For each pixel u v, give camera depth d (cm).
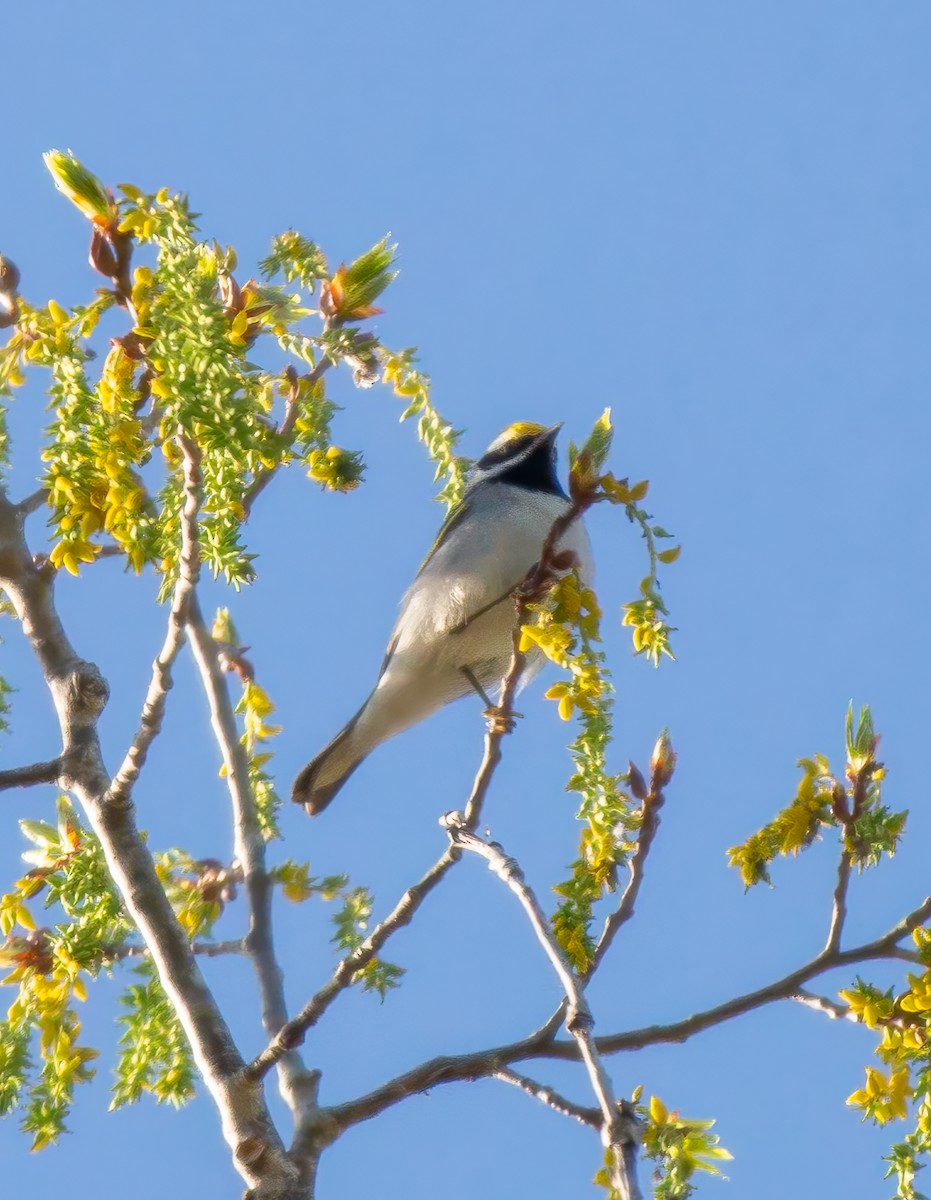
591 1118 848
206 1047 877
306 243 975
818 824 879
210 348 711
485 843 826
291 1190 842
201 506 777
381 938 849
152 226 739
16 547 995
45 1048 871
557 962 736
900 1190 774
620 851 884
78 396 769
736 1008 890
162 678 865
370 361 962
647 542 803
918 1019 817
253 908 1043
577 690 818
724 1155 773
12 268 910
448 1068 888
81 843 922
